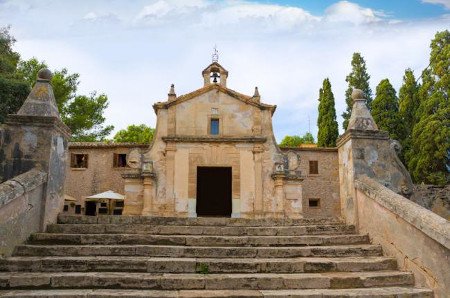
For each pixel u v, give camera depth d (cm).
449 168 2600
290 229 807
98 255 673
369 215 781
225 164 2098
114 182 2772
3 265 607
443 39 2861
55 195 813
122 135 4359
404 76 3225
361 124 884
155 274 607
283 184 2062
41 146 782
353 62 3791
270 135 2156
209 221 846
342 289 586
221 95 2197
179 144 2105
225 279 584
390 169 859
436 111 2717
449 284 543
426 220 592
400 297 557
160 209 2008
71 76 3228
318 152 2898
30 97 820
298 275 614
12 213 655
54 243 711
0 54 2381
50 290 552
